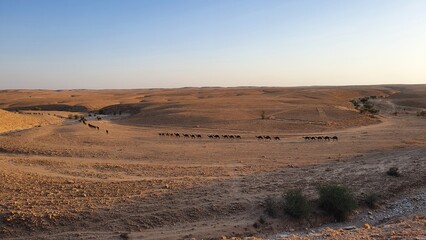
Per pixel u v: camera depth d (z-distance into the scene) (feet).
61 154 125.18
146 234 57.06
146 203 67.72
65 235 55.62
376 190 76.54
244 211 65.82
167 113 277.44
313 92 514.68
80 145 147.02
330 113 271.28
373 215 66.18
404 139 162.40
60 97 601.62
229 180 85.76
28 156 121.60
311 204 67.15
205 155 128.26
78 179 87.10
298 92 519.60
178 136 186.60
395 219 61.46
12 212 59.57
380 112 326.24
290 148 144.36
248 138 180.04
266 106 314.76
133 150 137.80
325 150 136.87
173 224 60.70
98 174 93.86
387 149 132.36
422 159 101.45
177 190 76.28
